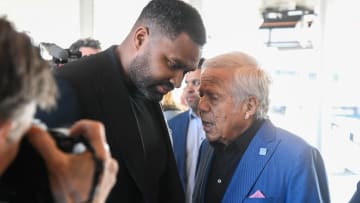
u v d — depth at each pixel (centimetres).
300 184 111
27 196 52
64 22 305
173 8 92
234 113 115
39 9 298
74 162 54
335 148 276
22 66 40
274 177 114
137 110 103
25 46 41
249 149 117
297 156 114
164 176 111
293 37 278
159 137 109
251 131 120
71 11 305
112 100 91
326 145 278
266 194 113
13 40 41
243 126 118
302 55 279
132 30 98
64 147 56
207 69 118
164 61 93
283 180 113
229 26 288
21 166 52
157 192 105
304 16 273
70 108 80
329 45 273
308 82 279
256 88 113
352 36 269
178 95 219
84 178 54
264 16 281
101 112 88
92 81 90
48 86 44
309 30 274
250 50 287
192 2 287
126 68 97
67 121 78
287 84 282
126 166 90
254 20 284
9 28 42
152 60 93
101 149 56
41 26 300
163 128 112
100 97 89
